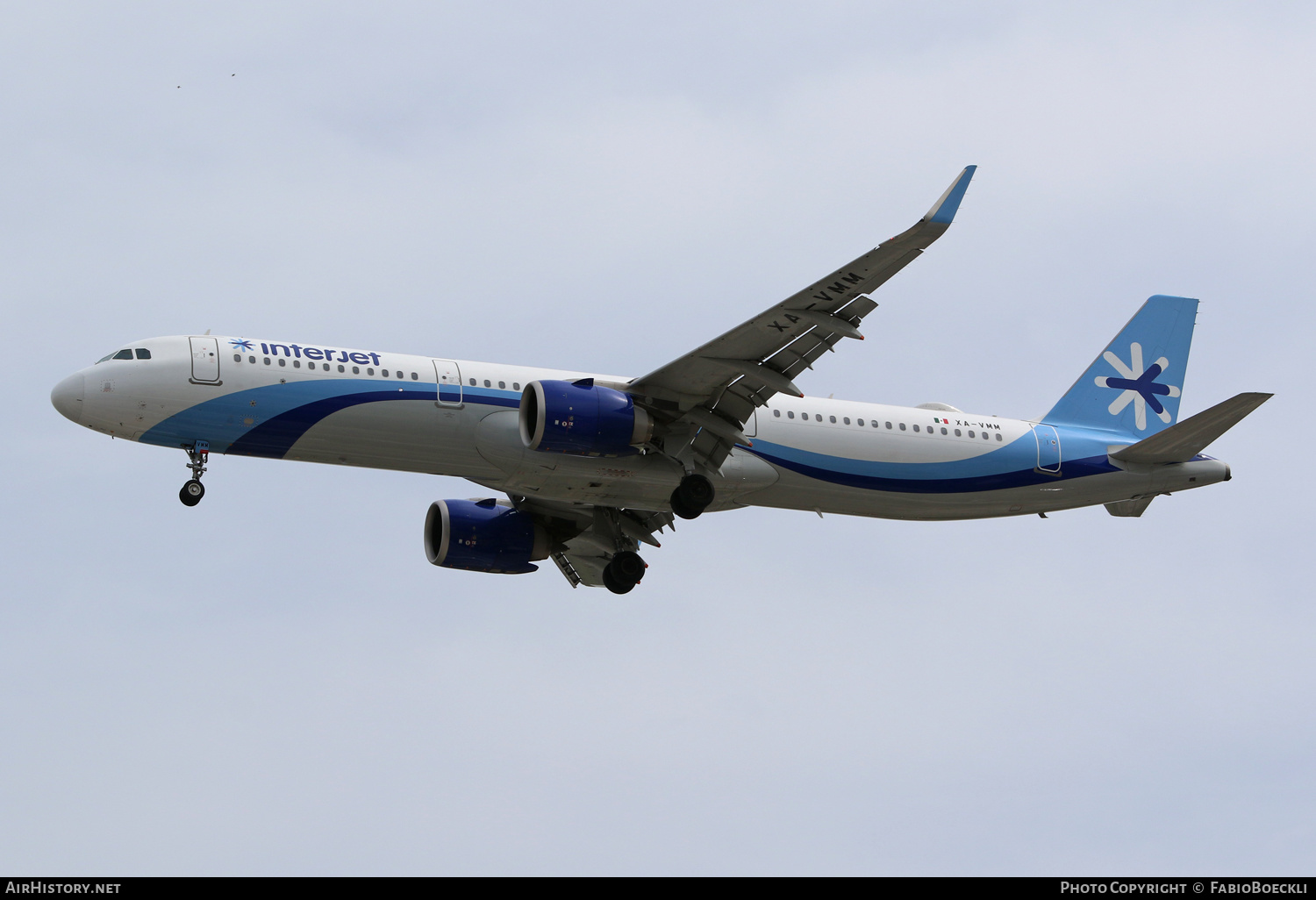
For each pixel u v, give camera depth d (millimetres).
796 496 104938
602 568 119625
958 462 108500
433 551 114875
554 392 92375
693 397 96062
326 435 93188
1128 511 122438
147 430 91312
